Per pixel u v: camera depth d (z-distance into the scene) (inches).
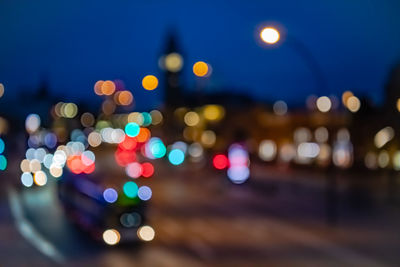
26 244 861.2
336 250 800.3
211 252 786.2
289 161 2374.5
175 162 2790.4
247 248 814.5
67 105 3969.0
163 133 4527.6
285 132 2728.8
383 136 2036.2
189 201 1408.7
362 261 727.1
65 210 1159.0
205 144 3472.0
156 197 1493.6
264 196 1519.4
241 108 3287.4
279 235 927.0
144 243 836.6
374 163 1995.6
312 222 1064.8
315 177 2020.2
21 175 2018.9
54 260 743.7
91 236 884.6
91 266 707.4
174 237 909.8
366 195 1486.2
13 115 3617.1
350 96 2020.2
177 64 4734.3
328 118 2277.3
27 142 3454.7
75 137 5054.1
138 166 1982.0
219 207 1291.8
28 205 1332.4
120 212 824.9
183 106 4301.2
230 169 1807.3
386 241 869.8
